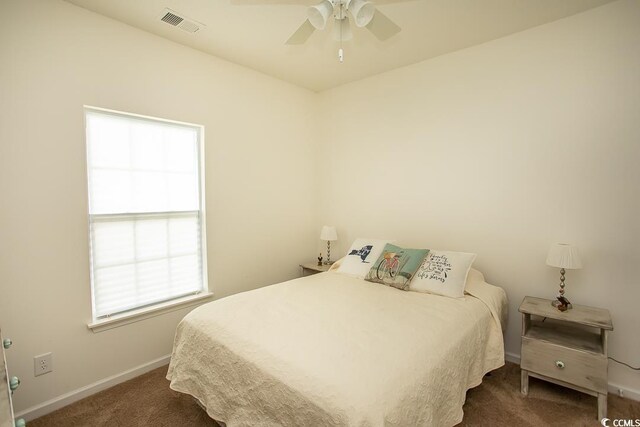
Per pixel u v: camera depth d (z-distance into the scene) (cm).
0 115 178
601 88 211
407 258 260
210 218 281
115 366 226
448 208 285
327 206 379
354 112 347
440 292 232
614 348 212
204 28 232
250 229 315
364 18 160
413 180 306
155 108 242
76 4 202
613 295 211
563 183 228
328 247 371
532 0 201
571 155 224
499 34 244
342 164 362
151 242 252
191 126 273
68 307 205
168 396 211
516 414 189
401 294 234
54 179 197
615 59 206
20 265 187
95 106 212
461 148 274
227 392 156
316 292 236
